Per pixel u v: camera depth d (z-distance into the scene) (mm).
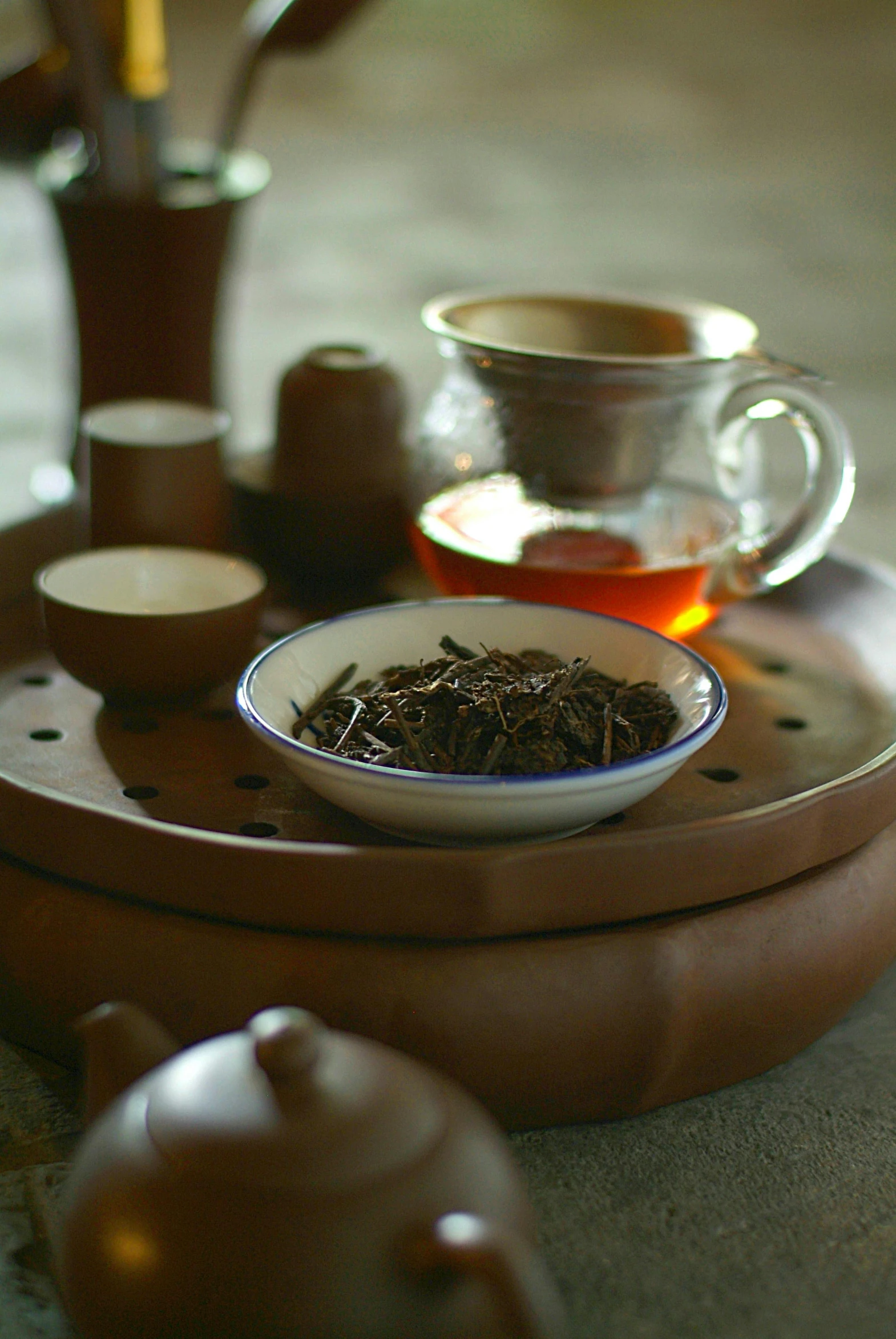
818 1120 562
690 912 545
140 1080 487
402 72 2871
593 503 623
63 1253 477
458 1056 532
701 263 1762
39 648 639
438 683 559
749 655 650
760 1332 511
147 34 749
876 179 2225
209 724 602
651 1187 542
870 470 1104
